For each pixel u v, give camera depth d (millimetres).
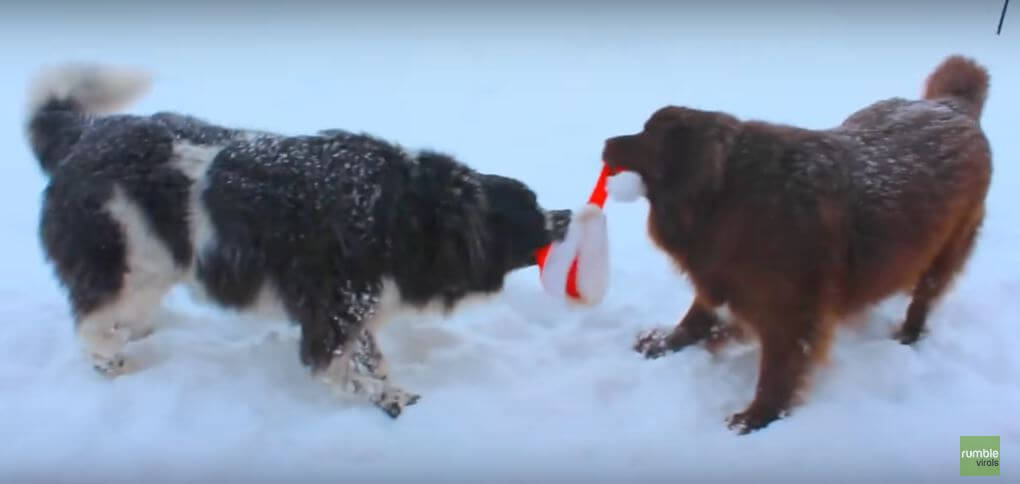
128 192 3564
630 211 6027
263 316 3832
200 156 3656
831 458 3377
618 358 4125
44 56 10250
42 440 3414
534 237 3723
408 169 3615
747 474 3330
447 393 3809
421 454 3445
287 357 4031
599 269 3646
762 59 10766
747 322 3590
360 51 11055
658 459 3420
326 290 3529
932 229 3656
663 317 4551
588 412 3705
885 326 4375
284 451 3420
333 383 3689
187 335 4195
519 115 8398
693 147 3424
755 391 3801
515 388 3879
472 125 8039
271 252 3523
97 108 4160
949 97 4156
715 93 9195
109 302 3684
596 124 8125
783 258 3383
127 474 3275
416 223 3551
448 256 3621
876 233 3500
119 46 10922
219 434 3479
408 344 4211
